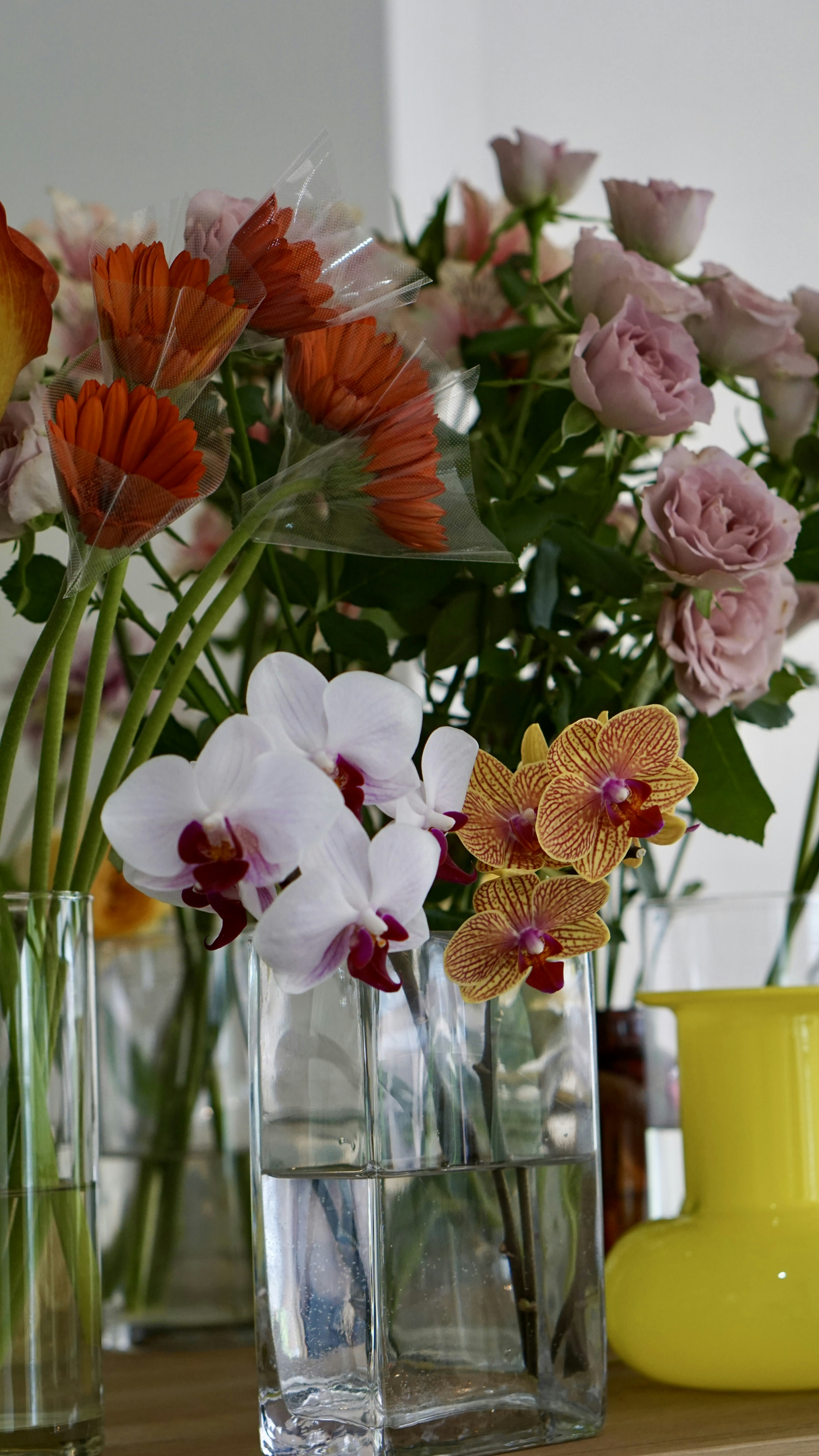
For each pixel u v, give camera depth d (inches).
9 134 48.1
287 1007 21.4
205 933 33.8
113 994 33.8
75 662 39.1
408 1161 20.8
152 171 50.2
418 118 56.6
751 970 31.2
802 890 33.7
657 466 30.5
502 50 58.8
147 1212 32.9
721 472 27.0
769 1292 24.5
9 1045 20.9
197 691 27.1
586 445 30.0
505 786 21.2
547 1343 21.7
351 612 34.2
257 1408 25.9
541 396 30.9
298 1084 21.2
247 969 33.0
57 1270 20.8
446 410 21.7
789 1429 22.6
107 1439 23.8
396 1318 20.4
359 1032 21.0
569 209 59.2
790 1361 24.4
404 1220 20.7
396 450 20.3
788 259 63.4
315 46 53.7
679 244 30.8
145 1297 32.5
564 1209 22.2
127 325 19.6
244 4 52.5
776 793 60.4
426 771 19.9
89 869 22.4
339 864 18.2
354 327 20.4
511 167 33.5
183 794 17.8
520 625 28.6
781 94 63.7
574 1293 22.1
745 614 27.3
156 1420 25.2
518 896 21.0
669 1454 21.0
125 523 19.1
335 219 21.4
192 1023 33.6
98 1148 22.3
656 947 32.2
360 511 21.0
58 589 27.1
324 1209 20.8
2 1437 20.1
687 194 30.5
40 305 20.6
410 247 34.7
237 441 27.6
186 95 51.1
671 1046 33.2
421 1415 20.4
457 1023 21.5
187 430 18.6
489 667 28.0
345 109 54.1
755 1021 26.5
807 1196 26.1
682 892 38.0
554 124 59.9
